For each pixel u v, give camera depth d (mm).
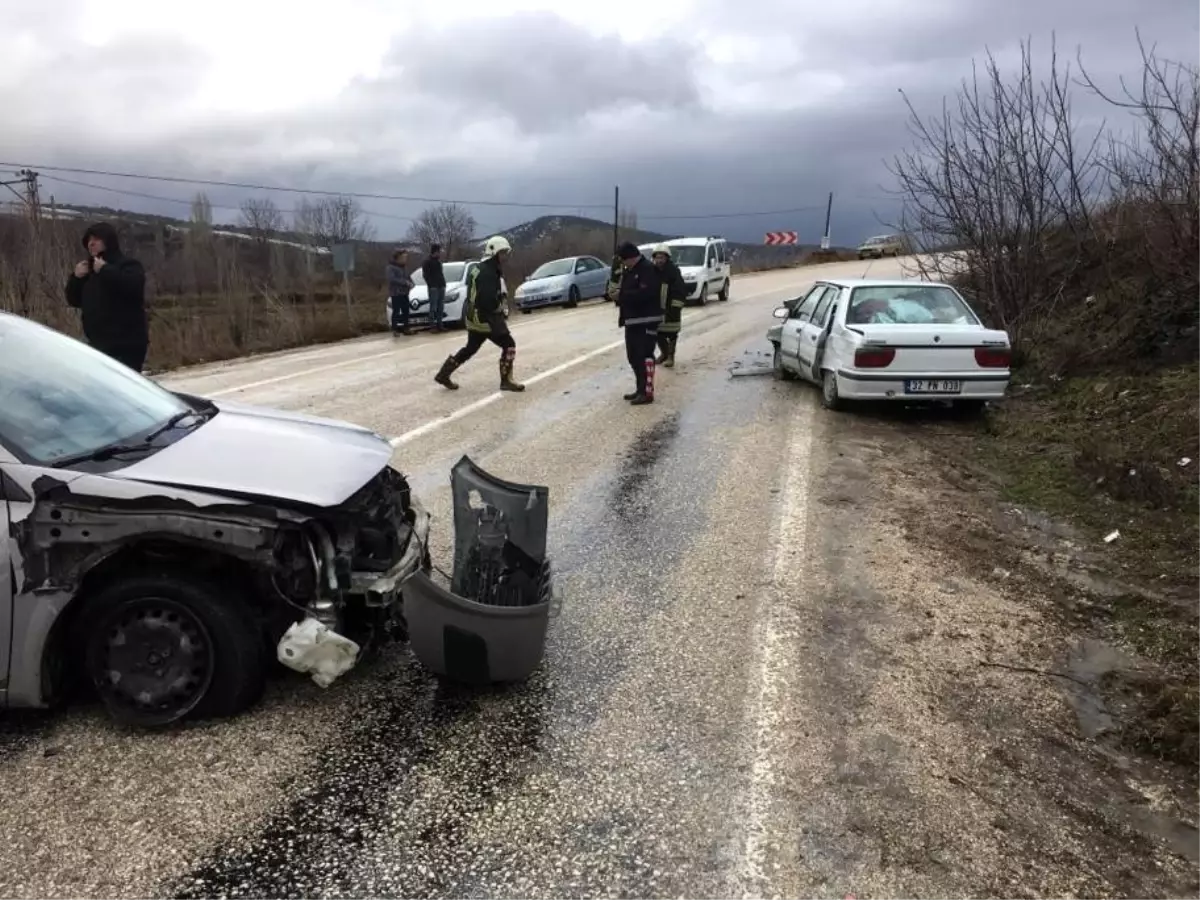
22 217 14922
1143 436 7270
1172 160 8906
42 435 3197
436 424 8469
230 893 2434
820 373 9758
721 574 4816
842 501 6207
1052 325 11414
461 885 2482
